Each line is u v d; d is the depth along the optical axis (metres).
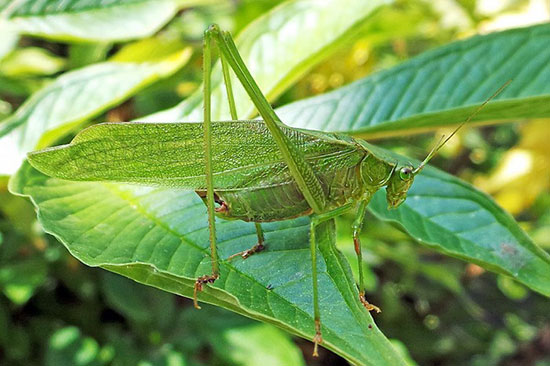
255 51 0.14
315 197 0.12
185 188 0.12
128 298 0.17
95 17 0.15
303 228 0.12
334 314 0.10
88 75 0.14
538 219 0.25
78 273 0.18
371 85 0.14
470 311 0.24
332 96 0.14
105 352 0.17
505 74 0.13
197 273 0.11
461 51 0.14
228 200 0.12
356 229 0.12
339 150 0.12
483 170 0.24
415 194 0.13
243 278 0.11
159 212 0.12
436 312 0.25
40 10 0.15
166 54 0.18
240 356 0.16
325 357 0.23
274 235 0.12
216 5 0.21
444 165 0.24
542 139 0.20
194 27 0.20
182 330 0.17
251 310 0.10
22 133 0.13
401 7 0.21
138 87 0.14
